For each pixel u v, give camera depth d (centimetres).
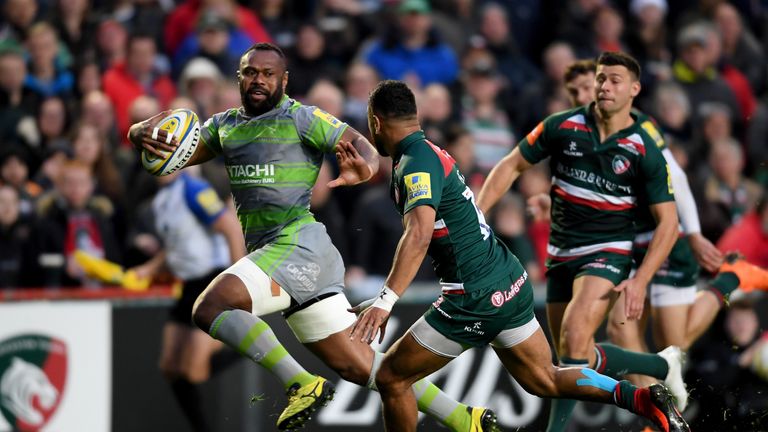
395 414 2253
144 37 4069
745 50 4934
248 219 2291
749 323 3219
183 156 2275
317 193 3484
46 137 3828
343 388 3203
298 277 2259
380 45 4278
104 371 3177
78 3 4247
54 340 3162
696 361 3216
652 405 2183
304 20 4488
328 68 4222
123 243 3588
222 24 4131
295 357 3178
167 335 3209
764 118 4612
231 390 3216
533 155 2534
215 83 3931
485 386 3219
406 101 2156
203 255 3192
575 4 4759
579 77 2647
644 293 2373
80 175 3428
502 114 4172
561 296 2562
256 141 2250
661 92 4359
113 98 4006
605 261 2475
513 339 2214
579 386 2239
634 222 2491
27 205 3450
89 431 3164
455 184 2156
